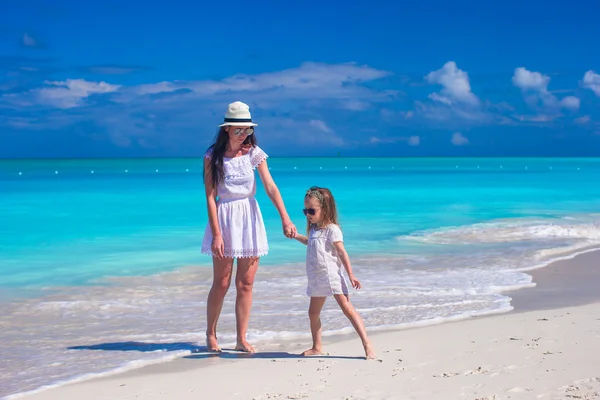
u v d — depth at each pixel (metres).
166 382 4.88
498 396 4.14
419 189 32.81
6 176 53.62
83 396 4.56
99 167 95.06
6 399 4.54
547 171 64.50
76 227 16.02
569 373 4.57
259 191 30.47
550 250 12.29
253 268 5.96
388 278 9.55
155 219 17.95
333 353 5.64
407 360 5.24
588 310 7.33
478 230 15.02
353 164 121.94
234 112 5.82
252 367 5.27
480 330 6.31
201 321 7.07
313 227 5.76
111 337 6.40
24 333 6.55
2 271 10.05
